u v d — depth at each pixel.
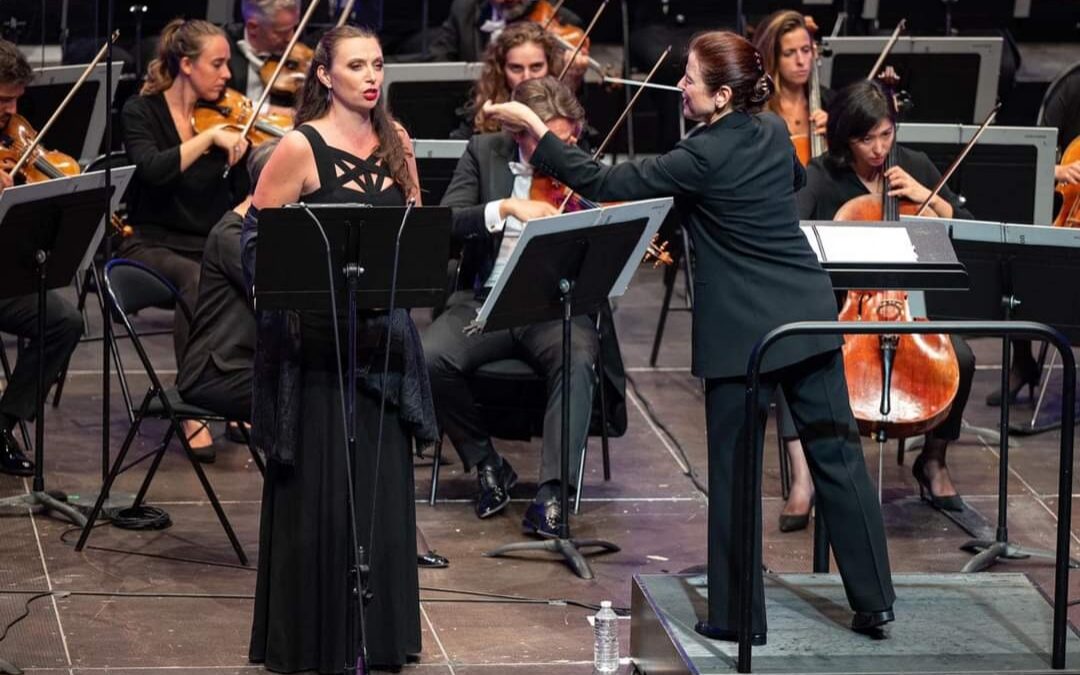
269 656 11.95
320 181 11.52
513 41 16.03
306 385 11.69
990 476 16.64
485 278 15.04
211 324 13.92
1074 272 13.50
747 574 10.43
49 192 13.93
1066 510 10.63
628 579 13.97
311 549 11.80
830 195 15.71
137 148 17.39
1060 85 19.38
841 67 19.34
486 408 15.51
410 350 11.81
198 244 17.58
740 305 10.76
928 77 19.47
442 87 18.31
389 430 11.88
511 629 12.88
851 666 10.75
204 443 16.67
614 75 24.11
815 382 10.95
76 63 20.11
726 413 10.91
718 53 10.79
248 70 20.09
